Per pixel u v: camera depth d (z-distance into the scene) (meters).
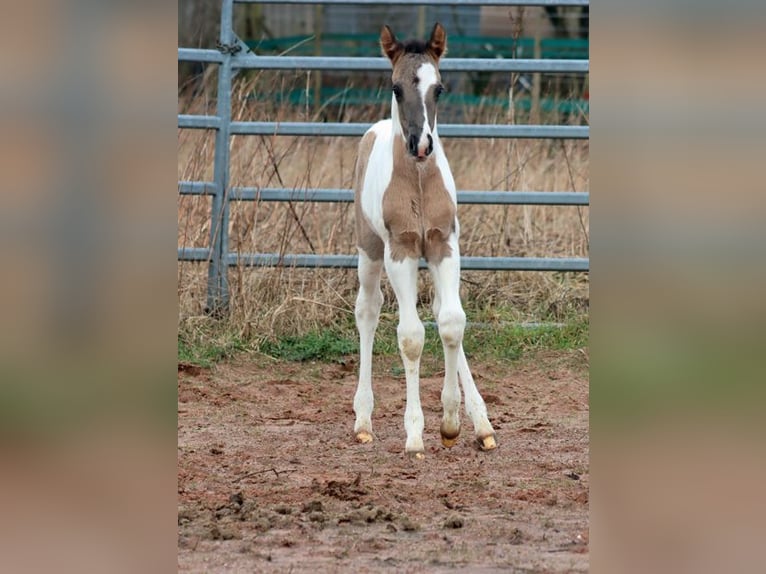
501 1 15.55
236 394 13.30
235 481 9.74
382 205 10.56
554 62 15.47
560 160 18.59
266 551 7.77
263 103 17.00
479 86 25.88
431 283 15.93
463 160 18.41
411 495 9.32
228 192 15.55
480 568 7.43
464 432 11.78
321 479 9.84
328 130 15.61
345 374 14.29
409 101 10.18
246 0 15.62
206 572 7.29
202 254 15.44
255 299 15.38
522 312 15.91
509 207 16.94
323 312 15.54
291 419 12.33
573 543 7.99
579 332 15.23
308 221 16.48
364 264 11.49
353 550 7.82
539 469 10.21
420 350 10.56
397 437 11.54
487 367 14.46
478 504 9.06
